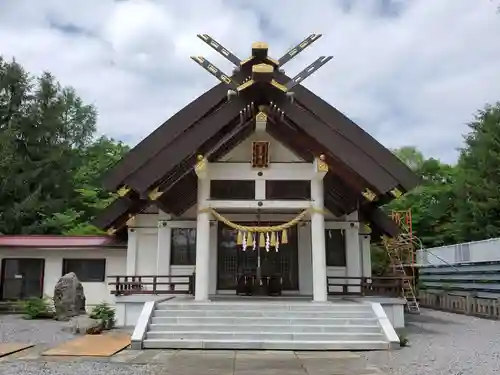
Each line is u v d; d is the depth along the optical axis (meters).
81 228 29.34
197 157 14.19
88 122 44.25
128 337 12.77
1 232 30.91
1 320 16.78
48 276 19.47
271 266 17.78
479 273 21.67
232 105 14.30
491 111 34.50
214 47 14.45
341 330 11.92
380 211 18.58
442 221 36.38
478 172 33.06
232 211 17.38
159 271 17.50
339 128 15.41
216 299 15.17
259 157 14.66
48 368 8.80
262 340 11.41
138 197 16.39
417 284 27.92
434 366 9.16
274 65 14.41
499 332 14.30
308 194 14.78
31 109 34.88
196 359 9.87
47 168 34.38
